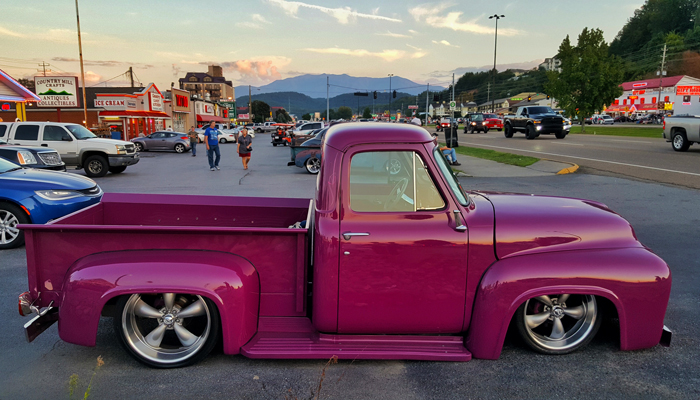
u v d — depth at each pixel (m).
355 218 3.22
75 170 19.06
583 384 3.11
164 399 2.95
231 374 3.25
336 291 3.22
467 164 17.17
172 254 3.23
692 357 3.47
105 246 3.24
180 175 16.80
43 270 3.26
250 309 3.28
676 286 5.00
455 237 3.23
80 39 34.22
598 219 3.46
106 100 37.47
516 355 3.50
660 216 8.26
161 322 3.33
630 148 20.94
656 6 121.75
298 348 3.27
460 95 191.00
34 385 3.13
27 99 26.30
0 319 4.25
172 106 54.12
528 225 3.32
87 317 3.12
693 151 19.11
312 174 16.59
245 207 4.57
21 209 6.62
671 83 81.44
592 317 3.44
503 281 3.18
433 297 3.27
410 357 3.23
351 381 3.15
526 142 27.62
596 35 37.88
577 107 37.66
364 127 3.42
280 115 172.00
